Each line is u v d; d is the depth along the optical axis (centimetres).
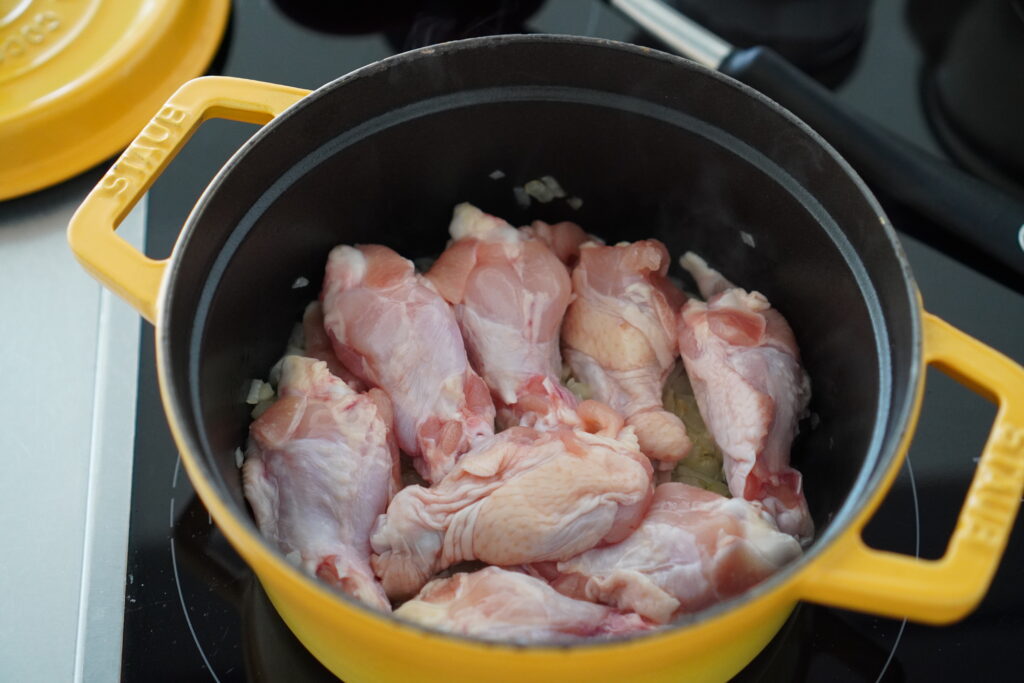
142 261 39
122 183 40
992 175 51
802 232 43
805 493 45
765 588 33
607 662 33
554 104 44
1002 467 35
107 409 45
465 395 44
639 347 46
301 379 44
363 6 54
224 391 42
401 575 41
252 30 53
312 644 40
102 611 42
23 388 46
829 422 44
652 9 51
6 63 50
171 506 44
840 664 42
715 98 43
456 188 47
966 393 47
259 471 42
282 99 42
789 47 53
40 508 44
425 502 41
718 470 46
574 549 41
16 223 49
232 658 41
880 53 54
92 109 49
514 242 46
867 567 34
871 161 49
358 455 42
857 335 42
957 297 49
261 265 43
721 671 39
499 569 40
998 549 34
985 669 41
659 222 49
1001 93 53
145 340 46
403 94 43
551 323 46
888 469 35
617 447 42
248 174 41
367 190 46
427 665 34
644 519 42
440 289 46
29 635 42
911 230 50
